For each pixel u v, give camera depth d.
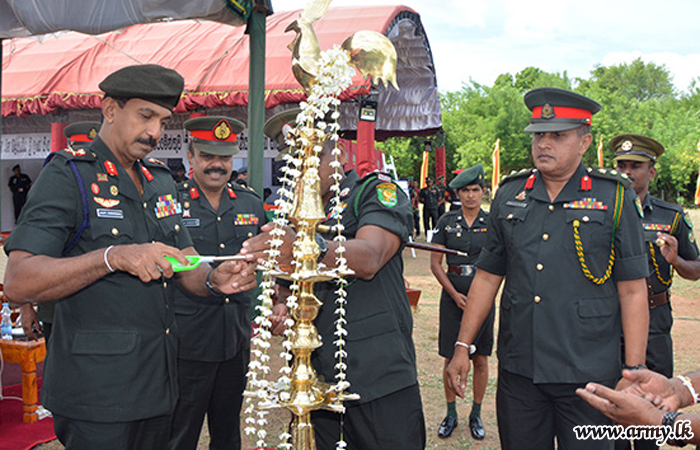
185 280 2.39
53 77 13.18
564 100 2.38
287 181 1.62
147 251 1.74
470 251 4.29
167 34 13.91
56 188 1.99
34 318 3.52
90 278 1.81
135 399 2.07
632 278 2.38
